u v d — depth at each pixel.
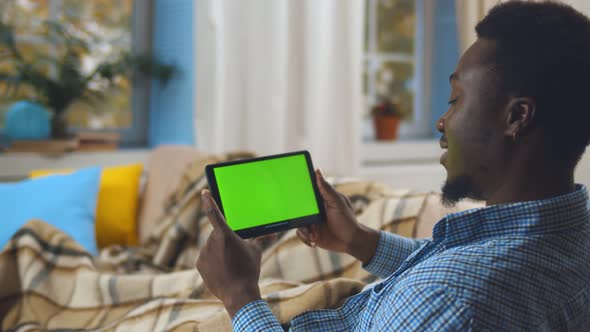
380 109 3.65
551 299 0.74
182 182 2.26
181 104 3.08
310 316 1.00
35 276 1.61
